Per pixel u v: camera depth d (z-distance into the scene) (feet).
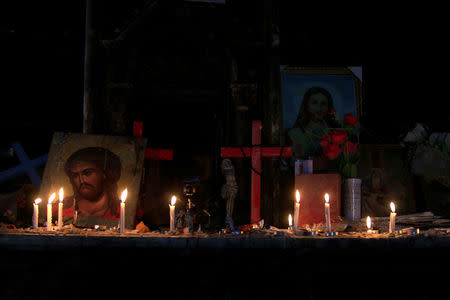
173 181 8.61
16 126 9.03
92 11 8.48
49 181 7.33
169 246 5.52
